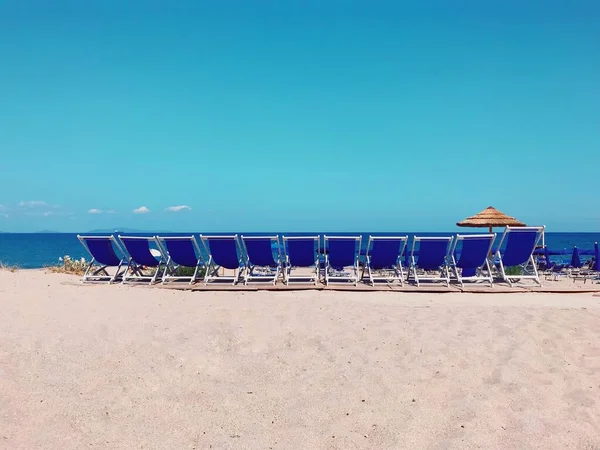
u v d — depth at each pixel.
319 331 5.14
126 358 4.33
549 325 5.48
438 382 4.09
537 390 3.96
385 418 3.55
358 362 4.45
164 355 4.43
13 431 3.19
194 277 8.62
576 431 3.38
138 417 3.48
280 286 8.31
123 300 6.14
